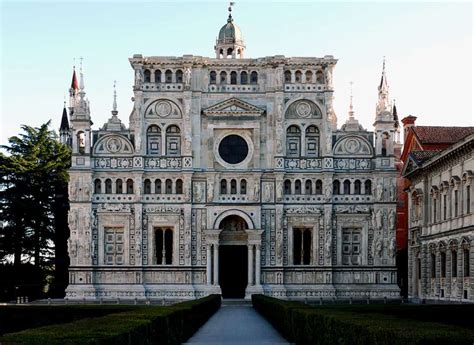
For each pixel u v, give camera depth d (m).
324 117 112.06
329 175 110.88
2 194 121.44
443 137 110.19
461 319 62.41
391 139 111.19
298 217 111.06
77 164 109.31
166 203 110.50
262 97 112.50
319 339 43.84
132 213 109.81
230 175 111.06
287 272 110.38
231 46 123.94
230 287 114.00
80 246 108.19
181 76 112.50
